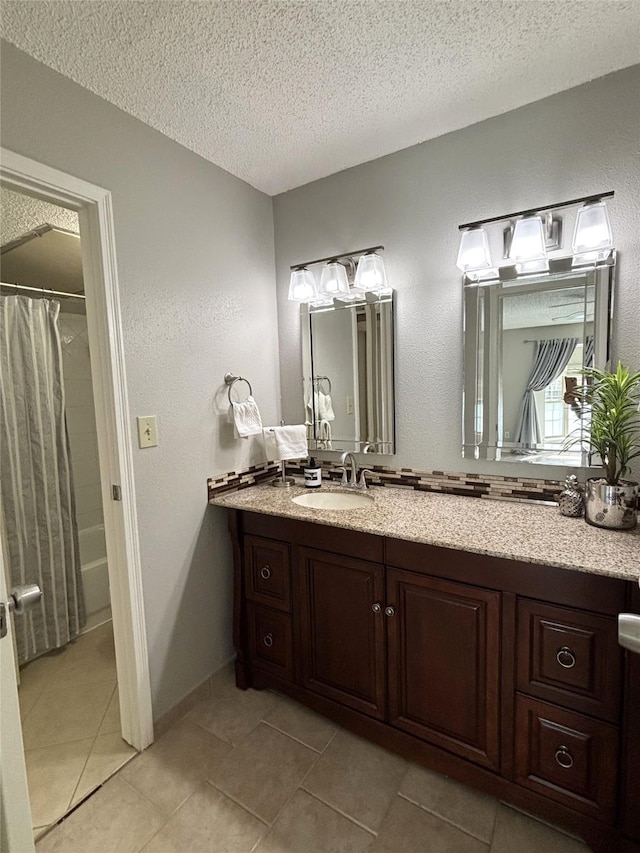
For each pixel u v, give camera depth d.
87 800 1.40
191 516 1.82
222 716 1.76
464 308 1.75
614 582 1.11
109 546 1.59
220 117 1.58
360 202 1.96
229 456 1.99
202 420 1.86
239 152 1.81
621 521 1.36
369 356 2.00
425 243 1.82
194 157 1.79
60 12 1.11
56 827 1.31
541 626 1.22
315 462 2.19
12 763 0.83
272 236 2.22
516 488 1.71
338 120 1.63
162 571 1.70
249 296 2.09
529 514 1.56
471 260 1.62
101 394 1.53
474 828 1.28
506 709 1.29
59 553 2.24
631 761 1.12
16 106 1.23
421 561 1.40
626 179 1.45
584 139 1.50
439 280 1.80
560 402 1.60
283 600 1.75
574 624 1.17
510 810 1.34
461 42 1.27
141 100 1.47
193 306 1.80
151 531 1.65
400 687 1.49
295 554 1.69
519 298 1.65
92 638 2.37
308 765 1.52
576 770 1.20
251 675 1.91
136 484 1.59
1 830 0.80
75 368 2.63
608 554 1.18
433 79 1.43
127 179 1.53
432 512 1.60
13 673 0.85
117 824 1.32
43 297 2.52
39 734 1.68
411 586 1.43
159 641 1.69
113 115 1.48
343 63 1.34
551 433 1.63
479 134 1.68
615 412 1.34
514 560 1.23
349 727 1.62
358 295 2.00
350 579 1.56
